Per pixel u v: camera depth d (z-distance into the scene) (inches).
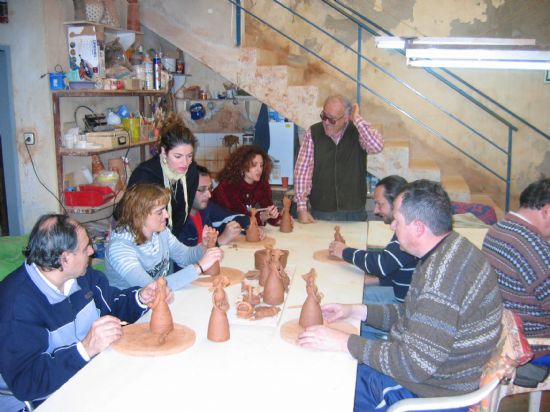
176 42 161.9
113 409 47.8
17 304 59.7
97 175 147.3
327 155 127.3
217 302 61.9
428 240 60.7
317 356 58.9
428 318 56.4
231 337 63.2
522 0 175.8
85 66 135.8
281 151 193.5
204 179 112.8
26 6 126.9
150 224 80.5
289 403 49.3
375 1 185.6
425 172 160.1
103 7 141.3
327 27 192.7
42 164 133.6
